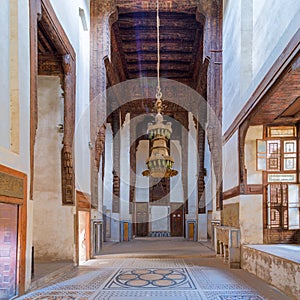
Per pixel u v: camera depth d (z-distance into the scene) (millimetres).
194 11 8859
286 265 4277
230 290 4492
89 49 8375
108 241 12188
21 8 4340
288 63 3977
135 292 4371
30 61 4625
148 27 9977
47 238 6516
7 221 4023
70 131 6578
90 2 8492
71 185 6582
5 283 4020
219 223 8039
